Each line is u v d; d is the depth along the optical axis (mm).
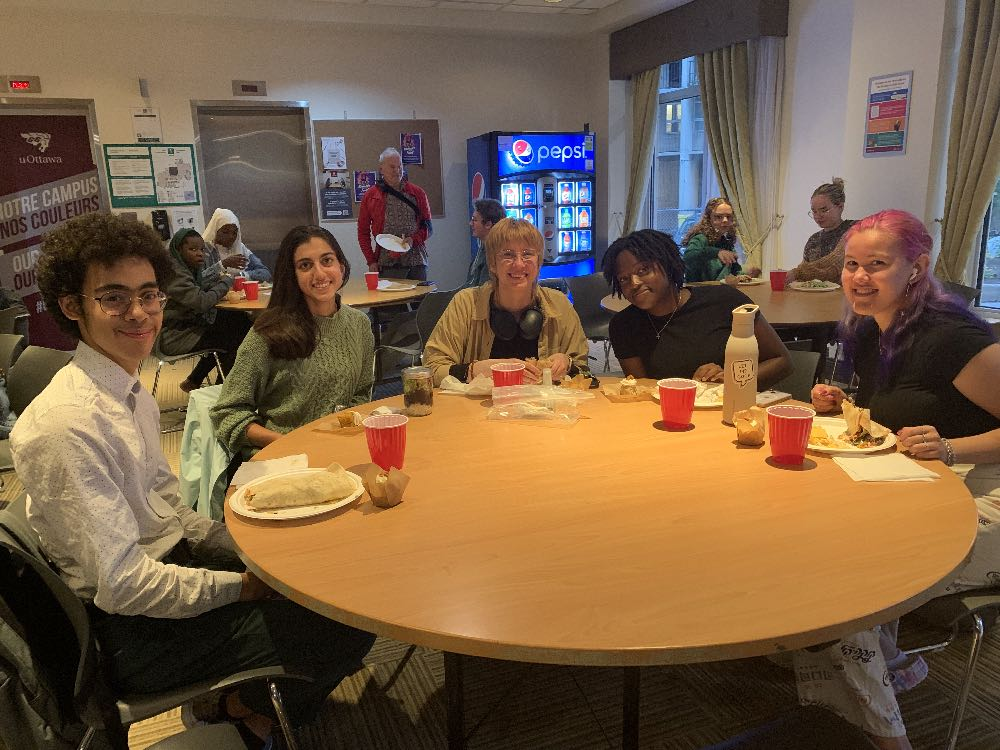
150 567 1225
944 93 4160
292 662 1333
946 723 1759
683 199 7340
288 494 1337
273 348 2094
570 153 7258
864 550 1114
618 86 7363
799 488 1361
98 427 1219
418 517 1287
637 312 2346
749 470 1460
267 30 6461
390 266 5832
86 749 1257
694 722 1830
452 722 1557
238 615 1337
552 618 957
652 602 988
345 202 7008
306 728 1843
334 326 2240
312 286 2117
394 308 4980
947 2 4035
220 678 1290
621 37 7016
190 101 6359
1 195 6035
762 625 925
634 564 1095
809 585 1018
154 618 1297
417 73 7035
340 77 6770
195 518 1581
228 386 2070
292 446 1690
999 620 2123
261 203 6820
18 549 1072
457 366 2297
